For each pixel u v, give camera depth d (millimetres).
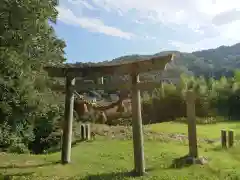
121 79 11164
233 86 38719
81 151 14891
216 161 12547
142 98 41406
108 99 23594
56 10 13305
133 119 10742
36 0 11727
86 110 26156
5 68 12023
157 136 19172
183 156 13148
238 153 14281
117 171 11172
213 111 36844
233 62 120750
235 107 37562
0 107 13305
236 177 10109
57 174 10852
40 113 16750
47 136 23922
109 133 20609
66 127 12539
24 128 17938
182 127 24875
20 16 11258
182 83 38500
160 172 10891
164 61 10047
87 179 10125
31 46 13227
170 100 38750
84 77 12039
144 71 10523
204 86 38312
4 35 11195
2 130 16219
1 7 10969
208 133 22141
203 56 138500
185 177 10102
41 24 12703
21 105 14320
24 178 10219
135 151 10680
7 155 14219
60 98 22031
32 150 22953
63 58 16891
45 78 16031
